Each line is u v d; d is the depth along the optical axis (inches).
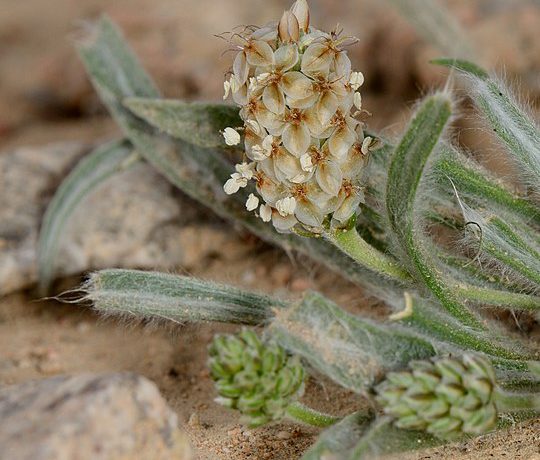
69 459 4.9
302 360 5.7
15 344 7.0
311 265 7.2
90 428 5.0
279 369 5.2
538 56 8.3
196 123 6.3
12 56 12.0
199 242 7.3
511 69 8.2
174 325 6.2
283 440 5.8
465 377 5.1
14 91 11.2
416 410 5.1
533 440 5.5
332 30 5.4
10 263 7.1
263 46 5.3
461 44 7.7
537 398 5.3
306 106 5.3
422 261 5.5
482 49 8.4
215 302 5.8
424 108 5.2
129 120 7.0
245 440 5.8
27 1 12.9
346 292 7.0
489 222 5.7
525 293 6.0
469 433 5.3
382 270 5.6
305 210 5.4
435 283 5.5
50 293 7.3
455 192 5.7
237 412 6.1
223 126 6.2
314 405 6.1
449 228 6.1
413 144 5.3
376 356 5.3
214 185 6.8
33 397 5.1
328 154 5.3
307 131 5.3
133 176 7.6
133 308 5.7
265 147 5.3
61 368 6.7
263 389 5.2
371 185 5.9
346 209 5.4
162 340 6.9
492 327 5.8
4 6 12.9
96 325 7.2
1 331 7.2
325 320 5.3
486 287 5.9
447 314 5.6
